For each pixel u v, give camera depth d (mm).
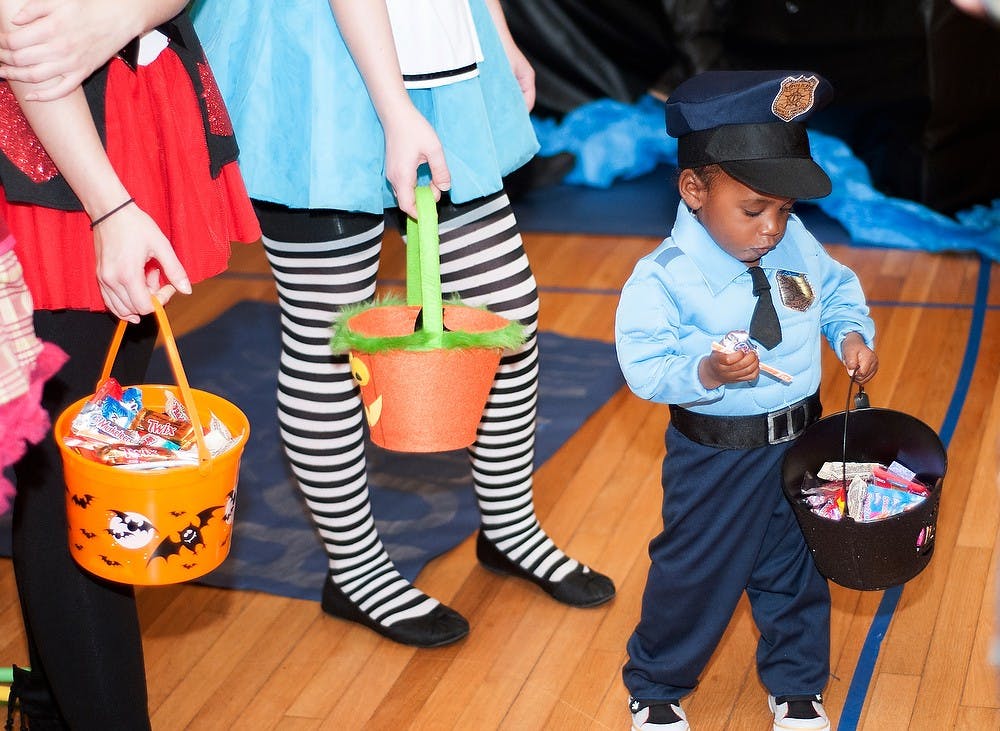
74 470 1582
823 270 1959
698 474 1913
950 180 4156
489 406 2324
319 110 1951
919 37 4090
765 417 1869
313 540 2684
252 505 2807
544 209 4516
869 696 2135
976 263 3920
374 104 1872
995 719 2059
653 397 1854
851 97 4301
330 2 1853
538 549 2488
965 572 2432
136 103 1624
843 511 1813
